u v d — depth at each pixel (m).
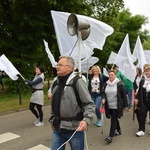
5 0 14.70
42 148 5.11
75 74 2.95
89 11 16.92
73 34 3.59
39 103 6.64
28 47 14.26
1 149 5.09
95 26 4.55
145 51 9.45
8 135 6.01
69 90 2.84
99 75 6.42
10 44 14.15
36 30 14.30
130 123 6.91
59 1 14.59
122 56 7.55
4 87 16.17
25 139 5.70
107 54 22.36
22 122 7.30
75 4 15.30
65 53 4.74
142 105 5.64
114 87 5.22
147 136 5.70
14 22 14.28
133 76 7.52
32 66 14.62
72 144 2.90
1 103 10.31
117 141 5.39
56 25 4.70
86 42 4.65
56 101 2.91
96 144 5.20
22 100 11.23
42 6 14.35
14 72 6.44
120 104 5.21
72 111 2.85
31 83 6.41
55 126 2.96
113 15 19.66
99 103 6.35
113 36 22.50
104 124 6.77
